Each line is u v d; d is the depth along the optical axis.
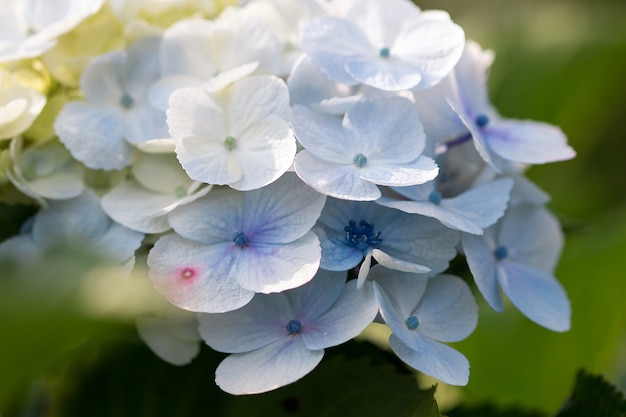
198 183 0.32
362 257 0.31
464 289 0.32
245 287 0.31
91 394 0.34
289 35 0.35
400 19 0.35
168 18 0.35
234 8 0.35
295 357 0.30
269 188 0.32
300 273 0.30
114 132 0.33
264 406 0.34
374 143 0.32
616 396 0.33
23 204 0.33
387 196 0.32
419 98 0.33
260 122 0.32
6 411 0.33
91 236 0.32
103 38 0.34
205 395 0.34
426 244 0.32
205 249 0.31
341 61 0.33
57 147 0.33
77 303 0.27
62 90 0.34
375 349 0.35
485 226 0.32
